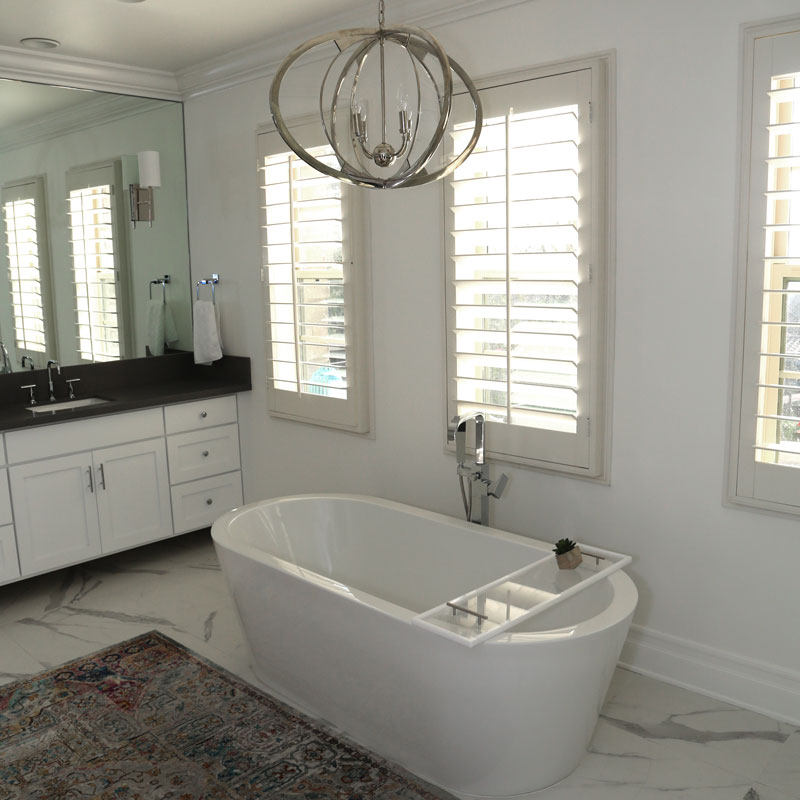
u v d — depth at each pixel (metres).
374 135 3.29
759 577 2.61
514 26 2.89
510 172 2.89
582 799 2.28
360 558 3.35
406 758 2.49
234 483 4.41
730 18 2.42
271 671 2.91
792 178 2.42
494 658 2.12
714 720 2.64
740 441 2.55
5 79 3.78
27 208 3.94
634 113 2.65
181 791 2.36
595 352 2.81
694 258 2.59
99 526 3.86
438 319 3.32
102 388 4.30
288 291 3.92
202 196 4.38
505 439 3.12
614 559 2.63
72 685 2.96
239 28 3.45
